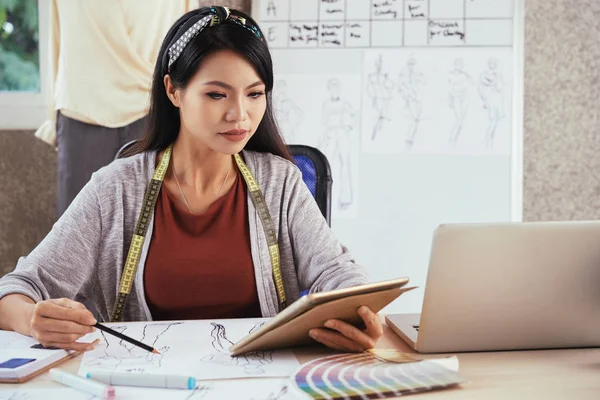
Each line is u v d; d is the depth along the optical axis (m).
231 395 0.78
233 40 1.20
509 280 0.95
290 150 1.61
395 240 2.68
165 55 1.30
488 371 0.89
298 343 1.00
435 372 0.85
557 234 0.94
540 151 2.79
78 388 0.81
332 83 2.72
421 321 0.96
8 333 1.08
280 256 1.41
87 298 1.38
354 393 0.77
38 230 2.76
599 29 2.77
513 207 2.68
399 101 2.71
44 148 2.76
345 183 2.71
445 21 2.71
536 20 2.77
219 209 1.36
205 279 1.31
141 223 1.33
